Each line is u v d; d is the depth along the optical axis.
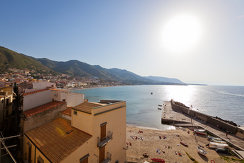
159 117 68.62
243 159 24.64
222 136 38.38
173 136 38.44
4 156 14.42
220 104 117.75
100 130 12.91
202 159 25.86
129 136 38.22
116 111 15.61
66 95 20.09
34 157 11.56
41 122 14.57
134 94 188.62
